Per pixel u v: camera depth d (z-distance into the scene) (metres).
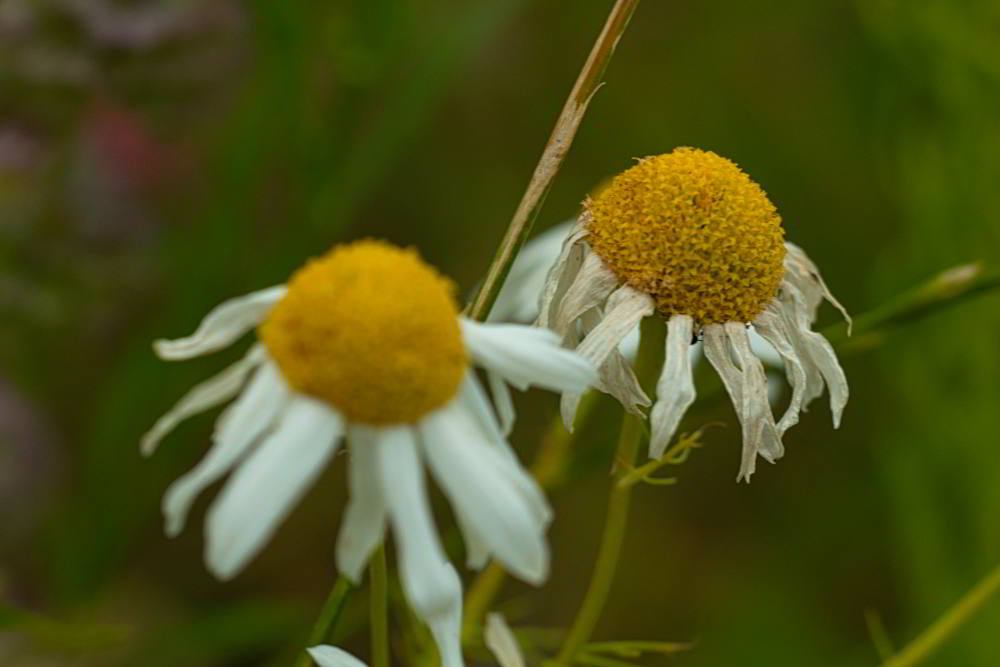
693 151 0.19
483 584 0.21
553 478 0.22
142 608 0.29
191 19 0.26
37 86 0.26
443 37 0.27
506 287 0.23
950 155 0.30
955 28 0.30
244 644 0.27
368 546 0.17
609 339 0.18
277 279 0.27
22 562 0.27
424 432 0.17
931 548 0.29
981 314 0.29
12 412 0.27
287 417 0.17
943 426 0.30
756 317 0.19
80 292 0.27
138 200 0.27
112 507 0.27
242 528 0.16
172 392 0.27
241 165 0.27
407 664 0.20
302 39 0.26
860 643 0.32
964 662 0.28
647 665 0.32
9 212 0.26
